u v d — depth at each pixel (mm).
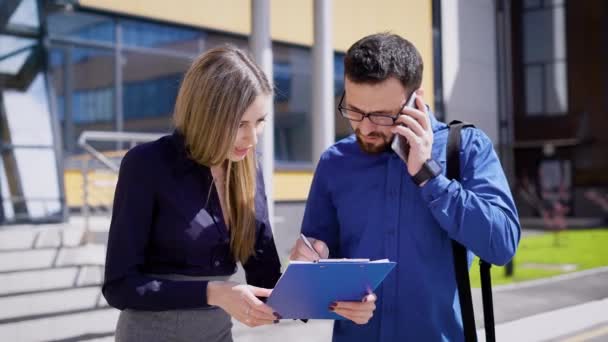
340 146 2170
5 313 5332
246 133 1885
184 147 1892
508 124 21094
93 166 9773
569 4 22688
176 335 1897
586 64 22406
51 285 5832
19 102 7715
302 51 12836
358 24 13664
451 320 1979
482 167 1947
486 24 18922
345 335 2066
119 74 10398
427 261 1975
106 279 1816
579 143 22547
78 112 9930
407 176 2002
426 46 15305
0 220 7148
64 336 5359
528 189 23500
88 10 10055
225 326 2012
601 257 11977
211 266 1938
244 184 2023
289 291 1711
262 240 2143
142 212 1828
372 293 1826
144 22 10688
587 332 6309
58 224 7414
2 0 7789
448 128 2033
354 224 2068
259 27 7301
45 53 8094
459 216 1797
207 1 11273
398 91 1821
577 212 22609
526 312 7062
